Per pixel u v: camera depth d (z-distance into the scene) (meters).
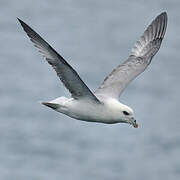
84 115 13.34
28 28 12.12
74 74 12.39
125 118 13.55
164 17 15.65
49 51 12.16
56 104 13.32
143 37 15.41
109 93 14.05
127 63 14.89
